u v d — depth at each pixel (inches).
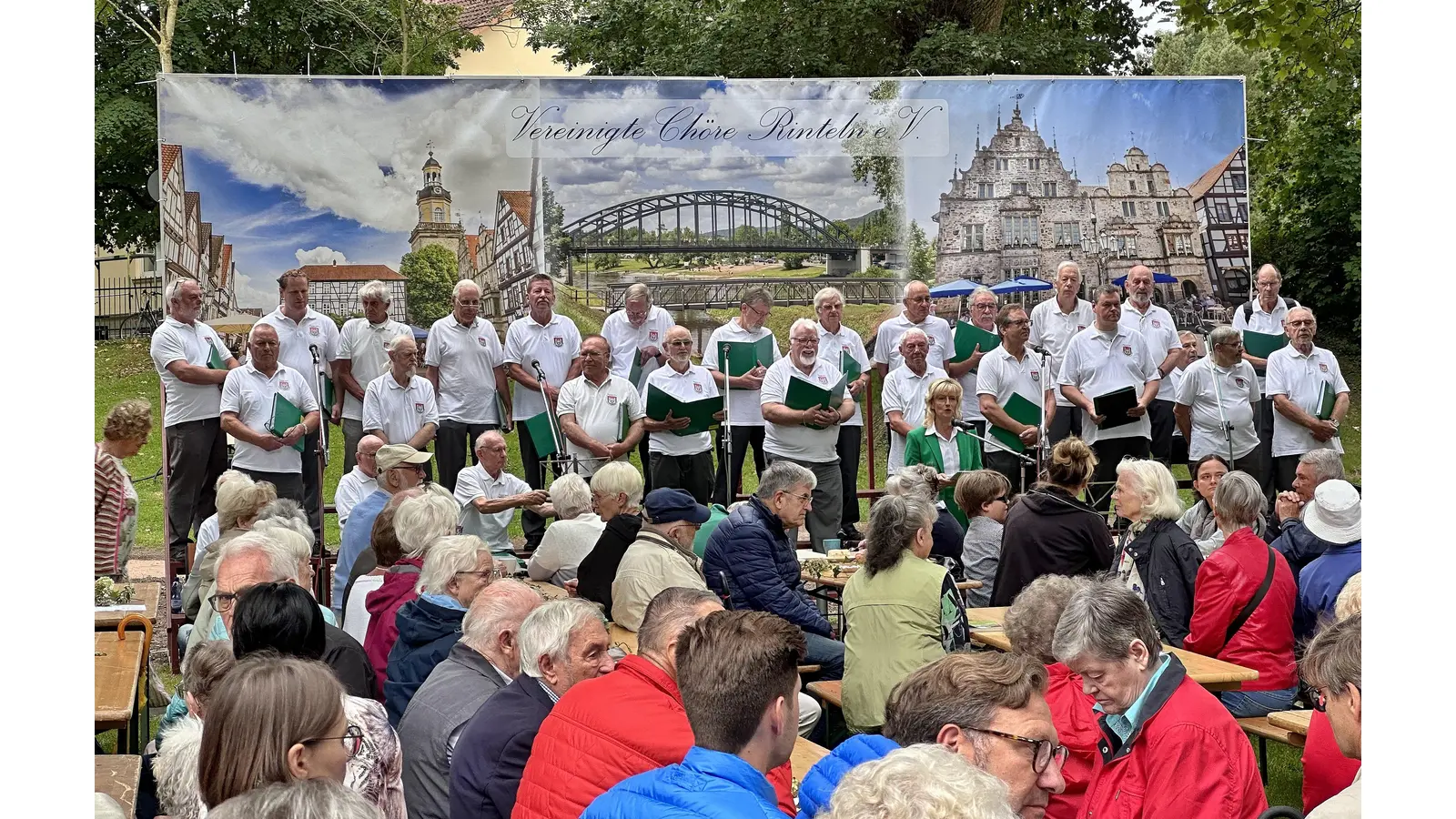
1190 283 478.6
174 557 405.7
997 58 702.5
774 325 463.8
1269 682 240.5
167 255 420.2
